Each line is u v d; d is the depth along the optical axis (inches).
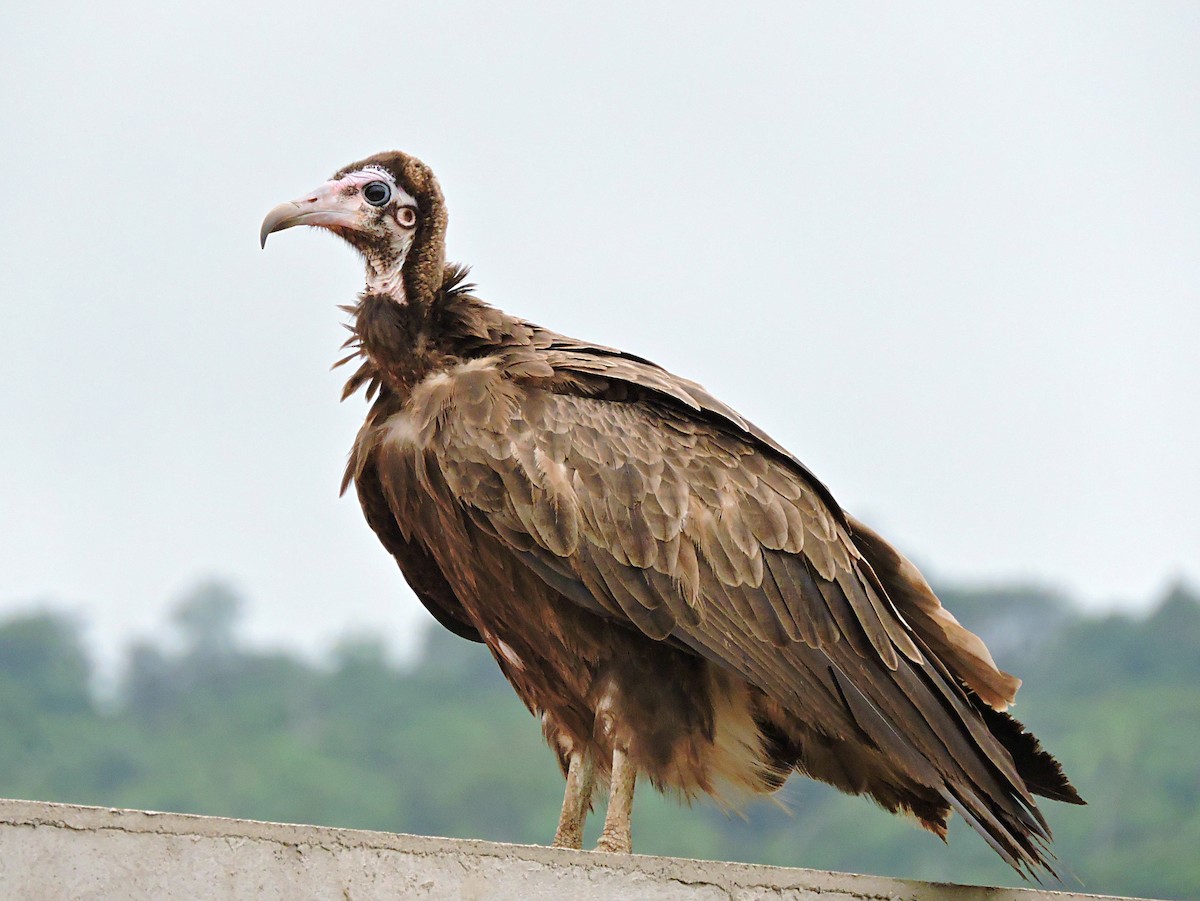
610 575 459.5
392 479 484.1
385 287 499.2
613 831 453.1
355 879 353.4
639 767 462.3
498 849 368.2
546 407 472.4
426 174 508.7
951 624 492.7
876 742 458.3
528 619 475.2
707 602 460.8
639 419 477.1
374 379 505.4
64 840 335.6
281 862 348.5
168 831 342.3
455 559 480.7
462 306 499.2
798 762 496.4
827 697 462.9
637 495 463.8
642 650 466.0
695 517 465.4
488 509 462.3
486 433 467.5
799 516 474.3
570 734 495.2
